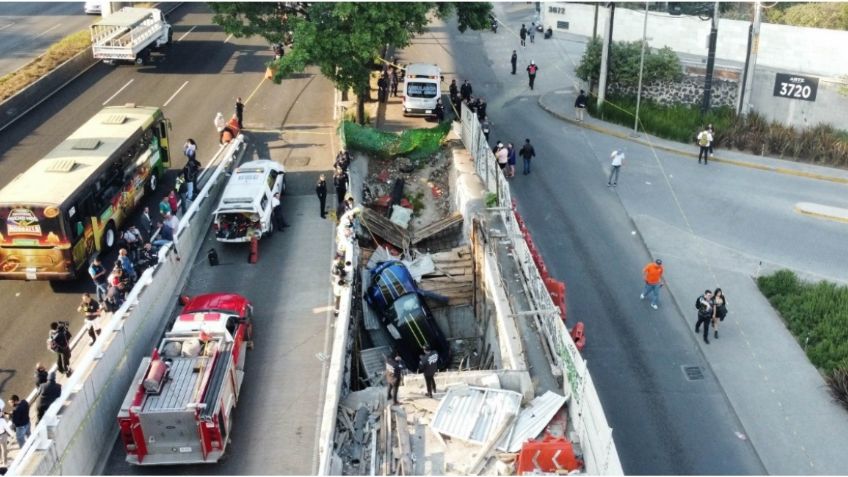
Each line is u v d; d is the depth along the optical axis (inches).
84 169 1067.3
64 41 1972.2
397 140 1510.8
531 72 1982.0
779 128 1668.3
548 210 1413.6
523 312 911.7
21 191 997.2
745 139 1652.3
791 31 1769.2
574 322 1114.7
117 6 2151.8
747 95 1722.4
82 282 1055.0
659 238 1323.8
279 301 1028.5
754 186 1508.4
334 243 1165.1
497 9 2743.6
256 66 1929.1
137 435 745.6
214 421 746.8
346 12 1348.4
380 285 1141.7
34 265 996.6
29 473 668.1
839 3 1971.0
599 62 1867.6
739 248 1294.3
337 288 1019.3
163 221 1110.4
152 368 769.6
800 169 1569.9
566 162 1603.1
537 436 785.6
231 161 1368.1
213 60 1957.4
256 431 816.9
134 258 1038.4
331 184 1337.4
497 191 1277.1
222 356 813.9
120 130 1200.8
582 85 2010.3
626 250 1294.3
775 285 1174.3
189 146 1250.0
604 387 989.8
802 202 1433.3
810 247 1298.0
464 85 1734.7
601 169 1574.8
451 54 2249.0
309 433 815.1
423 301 1138.7
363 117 1583.4
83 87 1755.7
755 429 920.3
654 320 1121.4
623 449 890.7
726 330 1096.2
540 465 747.4
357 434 810.8
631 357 1045.2
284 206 1269.7
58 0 2539.4
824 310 1108.5
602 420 698.8
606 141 1708.9
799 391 980.6
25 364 893.8
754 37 1664.6
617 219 1386.6
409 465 763.4
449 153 1553.9
